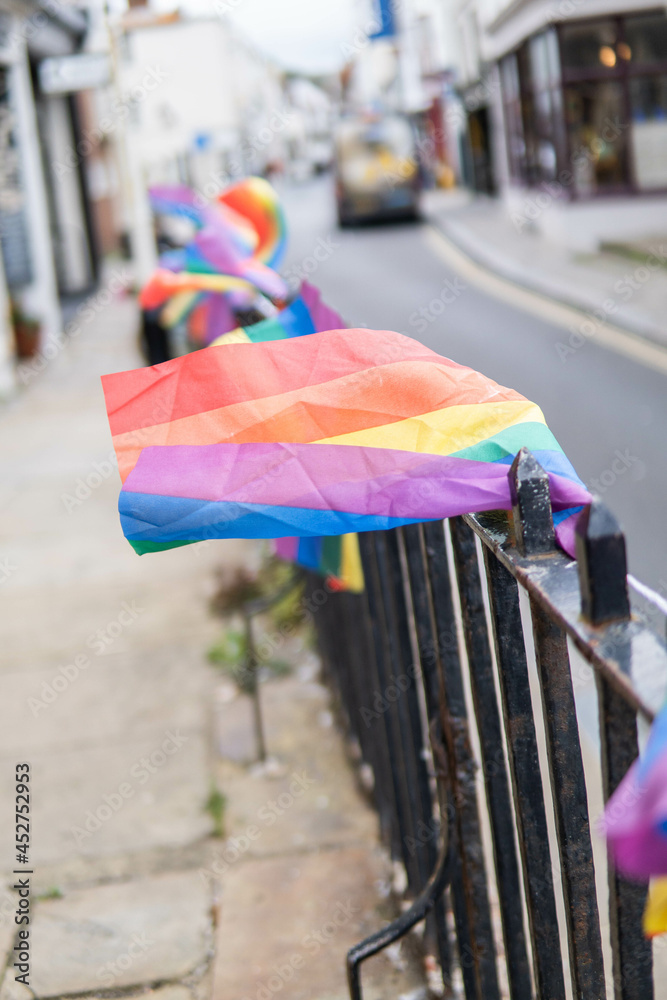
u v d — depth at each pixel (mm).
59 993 2482
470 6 25750
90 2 16953
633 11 17812
